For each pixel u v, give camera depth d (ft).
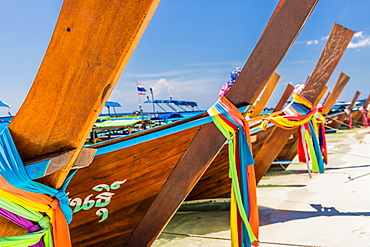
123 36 4.55
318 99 24.23
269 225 15.51
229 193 18.81
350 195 19.97
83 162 5.66
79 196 9.69
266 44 9.98
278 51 9.84
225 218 17.07
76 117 4.97
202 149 10.10
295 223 15.48
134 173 10.02
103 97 4.87
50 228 5.51
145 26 4.62
